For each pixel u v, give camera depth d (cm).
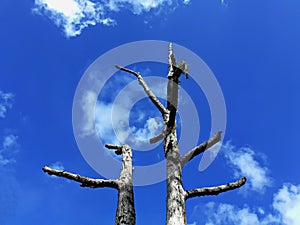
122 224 549
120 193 603
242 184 586
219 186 586
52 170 606
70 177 607
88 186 616
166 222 536
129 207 577
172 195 561
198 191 577
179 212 534
